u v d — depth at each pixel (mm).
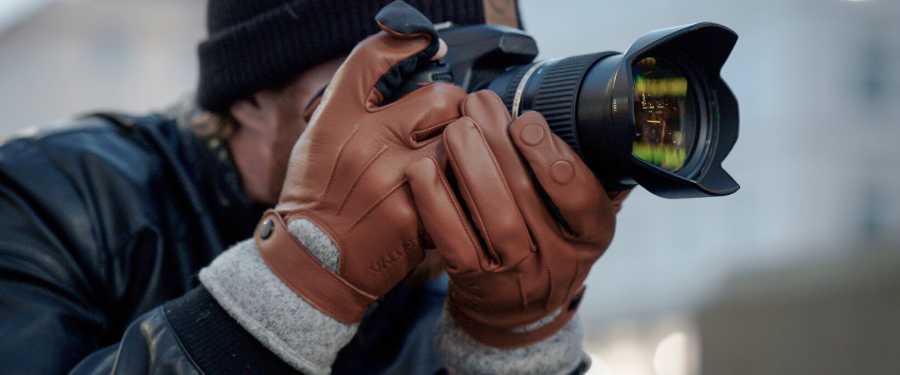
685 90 727
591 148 687
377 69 699
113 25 10047
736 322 2602
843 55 3861
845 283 2357
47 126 862
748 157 3920
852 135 3865
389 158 696
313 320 701
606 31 4383
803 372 2381
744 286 2637
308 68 838
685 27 667
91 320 779
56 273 770
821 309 2379
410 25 693
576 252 712
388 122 699
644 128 705
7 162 798
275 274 708
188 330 701
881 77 3924
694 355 2791
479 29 774
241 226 863
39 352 731
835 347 2326
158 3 10000
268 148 861
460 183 684
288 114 851
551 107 702
